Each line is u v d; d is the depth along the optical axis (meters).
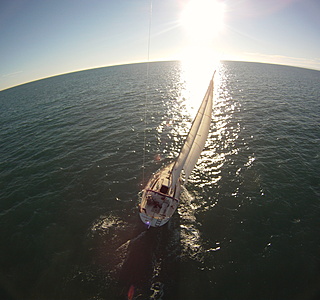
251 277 12.45
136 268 12.91
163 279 12.32
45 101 57.97
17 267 13.16
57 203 18.33
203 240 14.79
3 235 15.47
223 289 11.84
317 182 20.27
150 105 44.56
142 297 11.44
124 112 40.56
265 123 34.00
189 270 12.82
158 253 13.83
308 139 28.62
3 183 21.50
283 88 62.00
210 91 18.16
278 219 16.39
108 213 17.06
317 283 11.98
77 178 21.45
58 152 26.81
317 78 97.88
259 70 119.50
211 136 29.77
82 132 32.44
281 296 11.46
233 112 39.16
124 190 19.59
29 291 11.80
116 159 24.66
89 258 13.55
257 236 15.04
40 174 22.50
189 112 40.41
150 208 16.00
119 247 14.24
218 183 20.36
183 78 83.62
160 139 29.42
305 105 43.59
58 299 11.40
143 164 23.56
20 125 38.78
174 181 17.28
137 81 77.25
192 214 16.94
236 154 25.25
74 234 15.33
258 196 18.69
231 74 96.62
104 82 82.00
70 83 96.50
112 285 12.02
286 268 12.89
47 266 13.13
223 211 17.22
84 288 11.89
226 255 13.75
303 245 14.32
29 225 16.25
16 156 26.78
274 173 21.69
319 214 16.72
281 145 27.19
